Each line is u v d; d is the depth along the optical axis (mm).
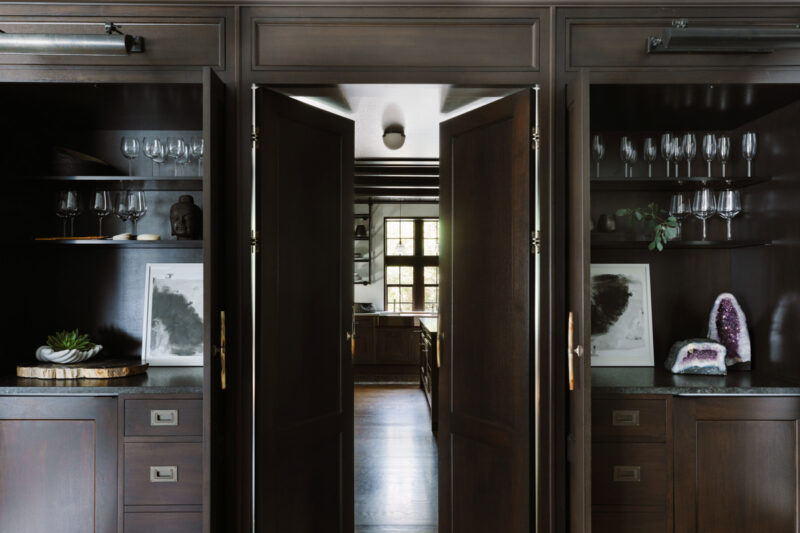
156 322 2430
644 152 2311
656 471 2027
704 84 2035
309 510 2246
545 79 2135
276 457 2102
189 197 2297
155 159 2254
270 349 2078
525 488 2053
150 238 2217
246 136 2123
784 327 2184
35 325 2389
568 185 2094
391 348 7242
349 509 2426
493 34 2152
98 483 1969
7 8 2115
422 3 2131
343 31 2143
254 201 2080
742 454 2035
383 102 3309
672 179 2201
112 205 2420
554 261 2109
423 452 3771
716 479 2033
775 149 2275
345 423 2410
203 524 1850
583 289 1821
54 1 2105
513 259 2131
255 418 2041
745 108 2279
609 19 2135
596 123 2480
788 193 2172
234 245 2113
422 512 2781
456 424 2393
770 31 1934
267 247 2072
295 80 2133
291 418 2172
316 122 2291
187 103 2211
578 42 2146
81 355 2264
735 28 1939
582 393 1816
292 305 2184
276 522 2100
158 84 2018
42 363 2227
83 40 1987
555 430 2094
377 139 4422
